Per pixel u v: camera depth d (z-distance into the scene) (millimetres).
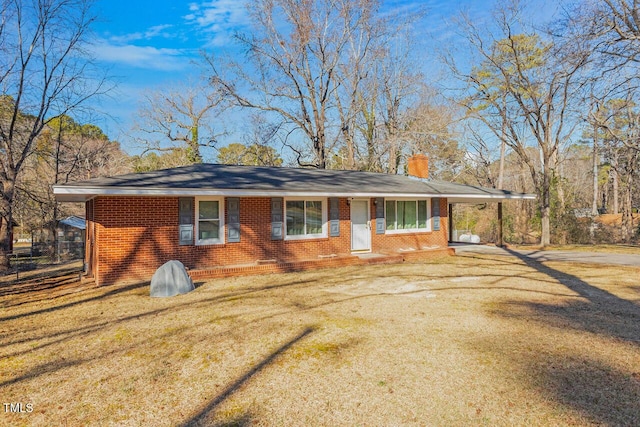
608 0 13578
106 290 9789
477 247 20047
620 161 32438
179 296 8977
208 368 4836
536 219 26453
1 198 17844
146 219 10922
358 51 27922
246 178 12969
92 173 30641
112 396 4152
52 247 22469
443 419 3580
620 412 3627
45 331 6523
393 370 4656
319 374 4586
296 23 26109
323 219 14109
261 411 3779
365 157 30844
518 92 22406
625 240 24375
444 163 33688
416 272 11938
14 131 18609
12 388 4387
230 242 12133
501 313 7113
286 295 8891
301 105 28953
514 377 4406
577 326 6258
